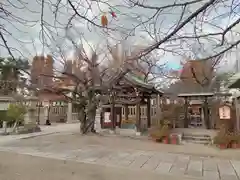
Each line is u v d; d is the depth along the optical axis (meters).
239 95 13.43
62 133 15.20
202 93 14.62
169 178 5.64
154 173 6.03
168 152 8.82
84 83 13.12
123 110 19.28
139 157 7.92
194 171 6.17
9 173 6.20
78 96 15.28
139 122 14.59
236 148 9.60
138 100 14.71
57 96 14.96
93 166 6.81
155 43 2.41
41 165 7.02
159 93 14.95
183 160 7.45
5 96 19.00
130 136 13.40
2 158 7.96
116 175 5.93
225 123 12.60
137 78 13.51
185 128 15.33
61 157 7.96
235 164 6.88
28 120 19.11
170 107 15.82
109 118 17.45
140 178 5.67
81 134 14.18
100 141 11.66
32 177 5.87
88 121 14.52
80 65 9.70
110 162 7.22
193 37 2.36
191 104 18.83
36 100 20.47
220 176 5.73
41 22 2.48
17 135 14.15
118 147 9.95
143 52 2.51
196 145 10.48
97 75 9.44
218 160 7.42
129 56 2.74
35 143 11.10
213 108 15.09
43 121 24.19
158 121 14.02
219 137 9.91
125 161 7.34
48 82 11.78
